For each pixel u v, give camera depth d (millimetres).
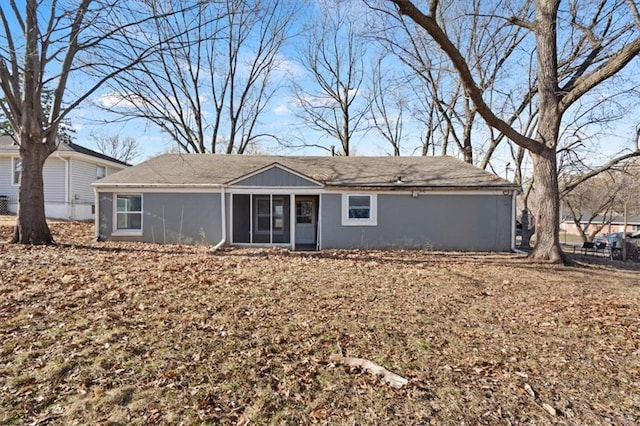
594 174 13797
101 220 14266
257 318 5145
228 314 5250
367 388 3365
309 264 9922
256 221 16797
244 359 3867
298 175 14164
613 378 3662
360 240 14367
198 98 25406
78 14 10516
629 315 5727
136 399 3070
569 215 34688
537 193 11461
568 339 4684
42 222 11391
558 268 10094
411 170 15836
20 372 3418
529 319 5465
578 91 10188
